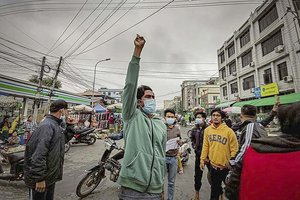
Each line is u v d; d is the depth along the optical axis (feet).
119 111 63.72
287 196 3.34
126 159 5.70
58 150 8.67
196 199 12.67
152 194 5.61
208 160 11.44
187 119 124.47
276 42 56.24
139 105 6.64
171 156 11.96
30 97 46.65
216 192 10.68
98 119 70.95
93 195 13.60
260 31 63.36
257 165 3.85
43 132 8.05
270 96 57.41
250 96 70.23
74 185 15.40
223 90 96.99
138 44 5.57
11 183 15.25
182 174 18.95
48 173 8.22
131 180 5.51
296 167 3.43
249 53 71.46
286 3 51.01
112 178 14.84
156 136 6.04
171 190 11.85
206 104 123.13
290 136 3.82
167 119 12.38
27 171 8.01
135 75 5.66
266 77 60.70
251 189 3.81
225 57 91.04
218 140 10.73
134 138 5.81
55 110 8.87
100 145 35.17
